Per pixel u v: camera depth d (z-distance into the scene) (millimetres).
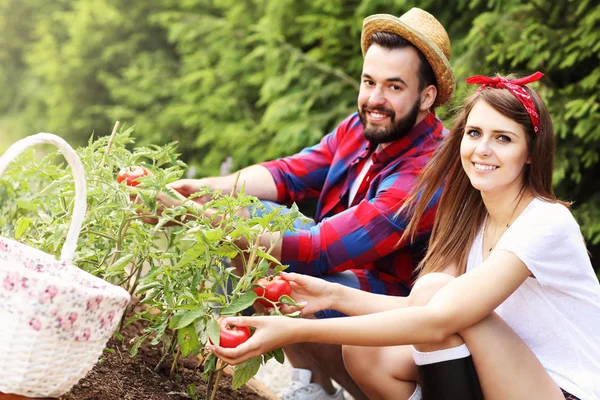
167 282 1798
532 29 3678
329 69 4945
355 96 4891
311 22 5188
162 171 1873
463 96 2439
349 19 4848
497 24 3826
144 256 1963
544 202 1935
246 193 2668
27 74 9469
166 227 2191
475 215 2100
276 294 1829
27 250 1624
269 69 5324
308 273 2312
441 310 1770
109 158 2051
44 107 8484
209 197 2537
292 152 5070
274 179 2723
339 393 2520
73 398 1784
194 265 1831
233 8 5996
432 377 1844
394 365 2002
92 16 7449
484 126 1927
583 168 3898
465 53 4047
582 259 1903
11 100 9617
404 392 2020
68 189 1992
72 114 7578
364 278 2406
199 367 2225
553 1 3795
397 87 2369
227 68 5828
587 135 3656
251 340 1677
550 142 1946
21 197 2330
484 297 1785
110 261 1982
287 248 2242
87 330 1461
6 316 1407
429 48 2352
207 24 6105
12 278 1402
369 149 2570
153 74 6797
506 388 1783
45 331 1404
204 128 5867
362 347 2035
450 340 1812
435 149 2336
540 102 1944
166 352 2080
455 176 2105
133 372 2055
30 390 1455
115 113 6816
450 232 2111
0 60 9703
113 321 1523
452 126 2094
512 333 1831
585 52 3570
